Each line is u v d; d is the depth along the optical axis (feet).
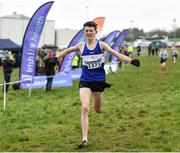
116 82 92.84
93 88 29.09
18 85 76.23
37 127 39.19
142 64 175.32
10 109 52.75
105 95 67.72
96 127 38.29
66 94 71.41
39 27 70.13
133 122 40.57
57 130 37.22
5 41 182.39
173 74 117.39
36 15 69.72
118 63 131.75
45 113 49.08
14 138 33.12
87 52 28.84
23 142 31.73
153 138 31.81
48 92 74.84
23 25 237.86
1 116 47.06
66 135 34.50
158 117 43.14
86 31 28.66
